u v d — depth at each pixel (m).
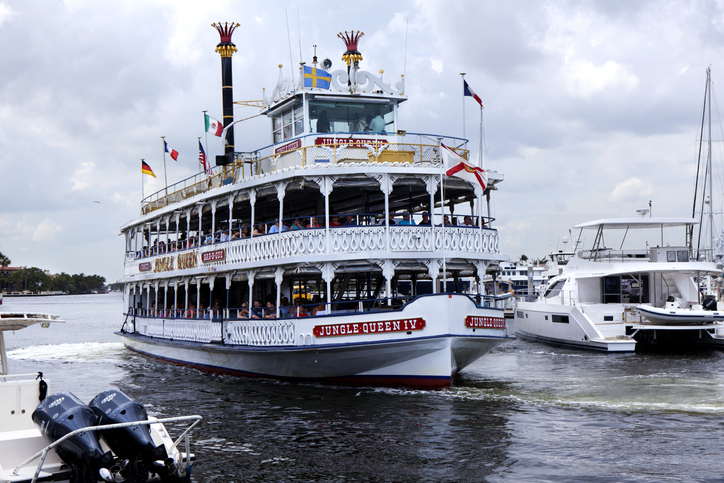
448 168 26.83
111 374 33.69
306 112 30.89
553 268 62.94
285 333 27.27
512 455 17.80
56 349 48.28
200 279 34.72
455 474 16.41
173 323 37.00
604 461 17.25
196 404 24.59
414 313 25.23
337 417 22.05
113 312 134.38
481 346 26.39
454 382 28.73
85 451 13.70
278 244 28.09
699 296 44.84
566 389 26.75
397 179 27.16
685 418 21.59
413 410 22.80
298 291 38.69
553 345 46.03
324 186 27.00
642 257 46.62
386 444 18.91
